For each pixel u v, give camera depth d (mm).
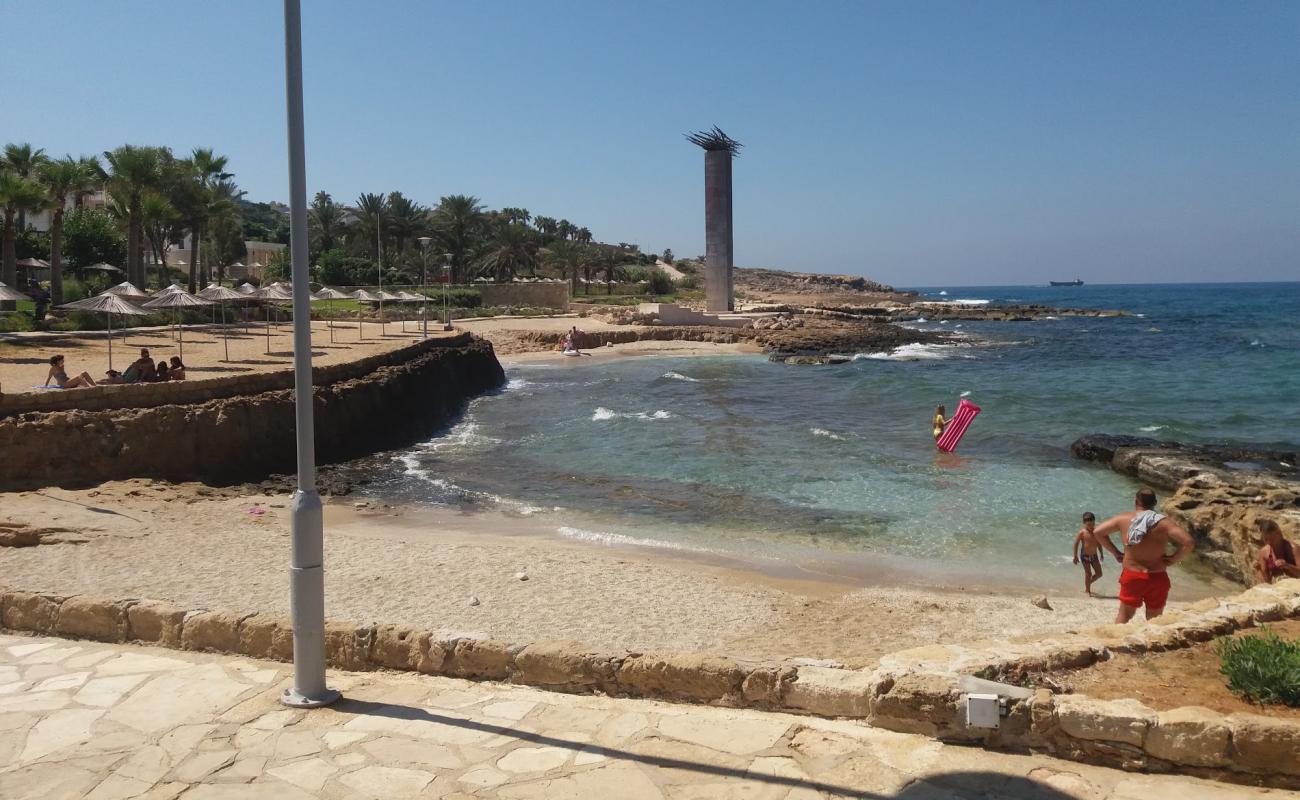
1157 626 6715
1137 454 21266
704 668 6293
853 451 24703
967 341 67625
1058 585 13211
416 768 5297
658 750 5488
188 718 6047
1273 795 4711
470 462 23828
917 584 13188
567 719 6004
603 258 114000
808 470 22000
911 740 5500
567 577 12883
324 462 23328
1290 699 5297
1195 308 134125
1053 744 5238
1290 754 4738
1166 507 16812
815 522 16938
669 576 13141
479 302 85375
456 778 5164
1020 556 14711
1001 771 5066
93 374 24938
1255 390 38000
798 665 6680
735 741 5590
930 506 18203
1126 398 35844
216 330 43500
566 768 5273
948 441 24469
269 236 114750
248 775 5219
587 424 30672
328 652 7215
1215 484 17312
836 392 39312
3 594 8000
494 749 5547
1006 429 28406
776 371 49219
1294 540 12648
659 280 122625
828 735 5613
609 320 73625
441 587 12281
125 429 18266
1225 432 27578
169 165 57625
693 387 41844
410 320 66500
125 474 18000
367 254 93625
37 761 5410
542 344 61375
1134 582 9125
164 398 19812
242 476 20281
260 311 52688
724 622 11133
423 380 32188
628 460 23703
